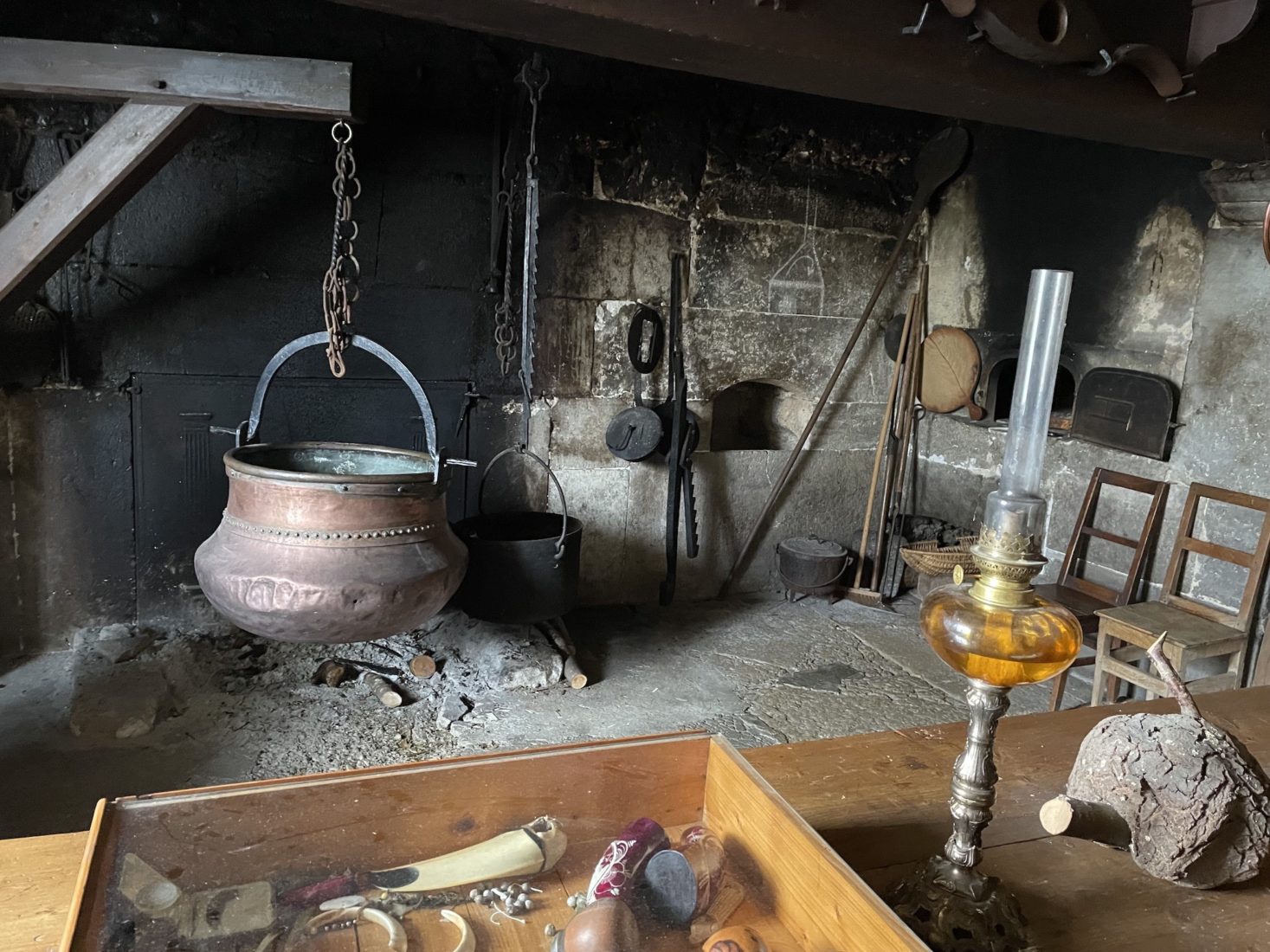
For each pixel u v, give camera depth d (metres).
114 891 0.83
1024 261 3.55
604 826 1.07
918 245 4.02
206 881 0.90
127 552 2.97
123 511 2.95
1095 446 3.32
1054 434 3.46
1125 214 3.16
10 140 2.63
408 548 2.19
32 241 2.13
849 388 4.01
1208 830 0.98
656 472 3.69
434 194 3.10
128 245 2.80
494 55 3.07
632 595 3.77
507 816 1.03
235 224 2.89
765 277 3.73
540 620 2.97
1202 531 2.94
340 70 2.14
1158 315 3.06
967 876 0.92
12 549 2.85
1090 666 3.24
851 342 3.77
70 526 2.90
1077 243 3.34
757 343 3.77
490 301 3.25
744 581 3.98
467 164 3.12
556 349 3.41
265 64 2.11
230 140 2.84
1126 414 3.11
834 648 3.42
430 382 3.22
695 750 1.11
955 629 0.85
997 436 3.77
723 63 2.03
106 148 2.14
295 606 2.06
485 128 3.12
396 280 3.11
